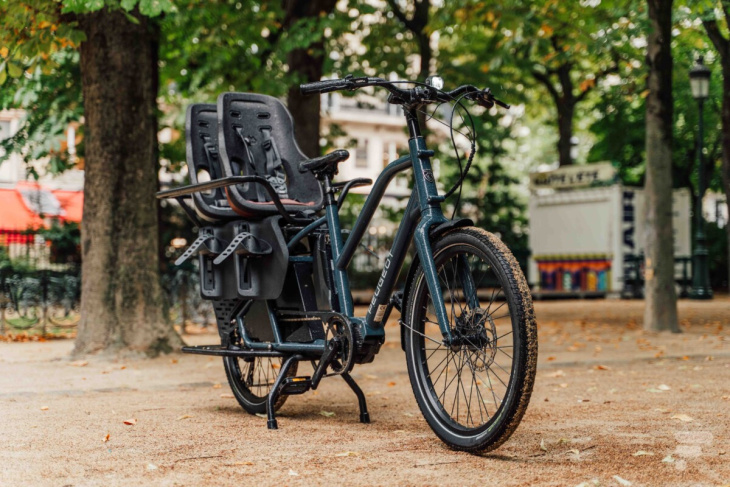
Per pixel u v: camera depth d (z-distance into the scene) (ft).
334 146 66.69
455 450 12.64
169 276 47.65
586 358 27.45
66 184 87.51
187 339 38.19
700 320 46.19
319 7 44.09
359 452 12.48
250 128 17.30
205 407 17.56
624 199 75.41
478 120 70.95
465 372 22.39
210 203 16.66
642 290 74.90
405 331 13.75
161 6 25.62
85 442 13.44
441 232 12.94
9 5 24.72
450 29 54.44
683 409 16.78
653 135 38.63
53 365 26.27
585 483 10.35
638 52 48.73
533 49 46.09
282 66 43.14
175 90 52.75
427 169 13.43
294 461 11.88
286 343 15.51
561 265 79.05
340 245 14.99
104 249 28.07
